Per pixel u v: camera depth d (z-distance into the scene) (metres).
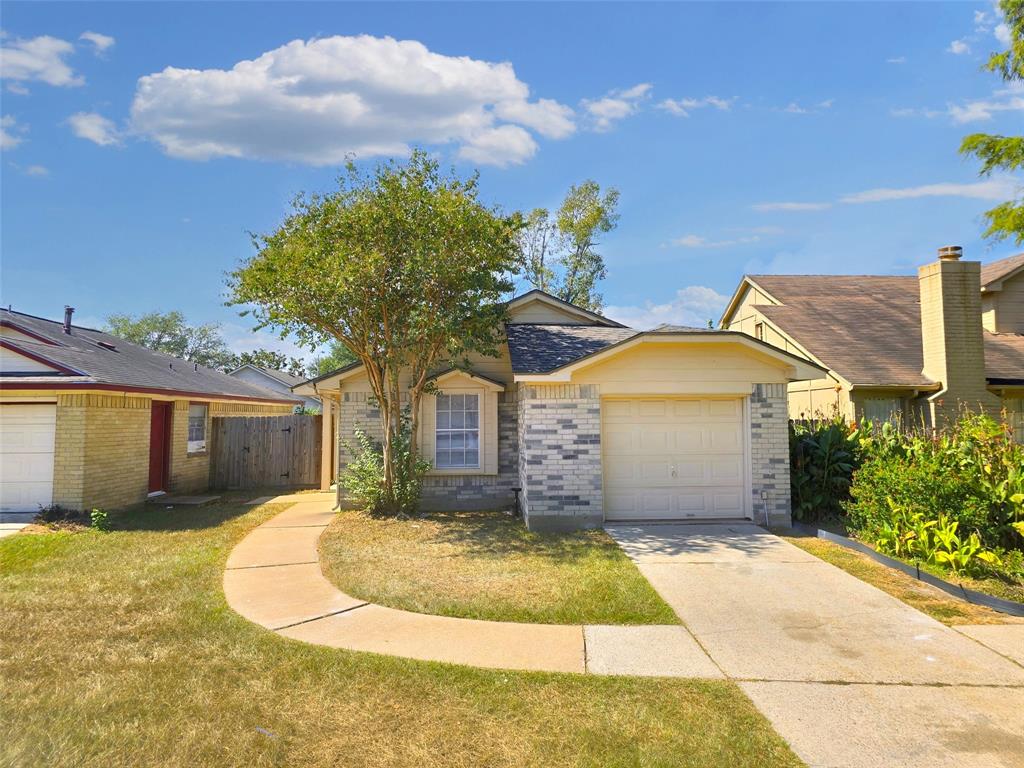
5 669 4.52
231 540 9.20
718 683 4.27
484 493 11.95
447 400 12.05
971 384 13.07
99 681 4.32
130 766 3.30
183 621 5.56
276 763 3.34
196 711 3.89
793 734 3.59
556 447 9.70
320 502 13.39
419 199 10.05
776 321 16.73
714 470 9.98
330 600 6.21
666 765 3.28
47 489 11.19
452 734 3.62
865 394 13.66
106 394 11.89
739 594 6.25
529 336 11.88
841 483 9.85
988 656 4.71
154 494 14.19
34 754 3.40
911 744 3.47
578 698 4.05
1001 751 3.39
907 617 5.59
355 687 4.23
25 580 6.95
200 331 55.97
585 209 32.56
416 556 7.97
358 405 12.19
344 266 9.48
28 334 12.94
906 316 17.22
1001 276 16.53
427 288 10.30
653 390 9.77
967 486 7.30
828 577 6.83
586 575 6.91
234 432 16.86
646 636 5.17
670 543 8.47
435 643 5.04
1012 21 11.20
